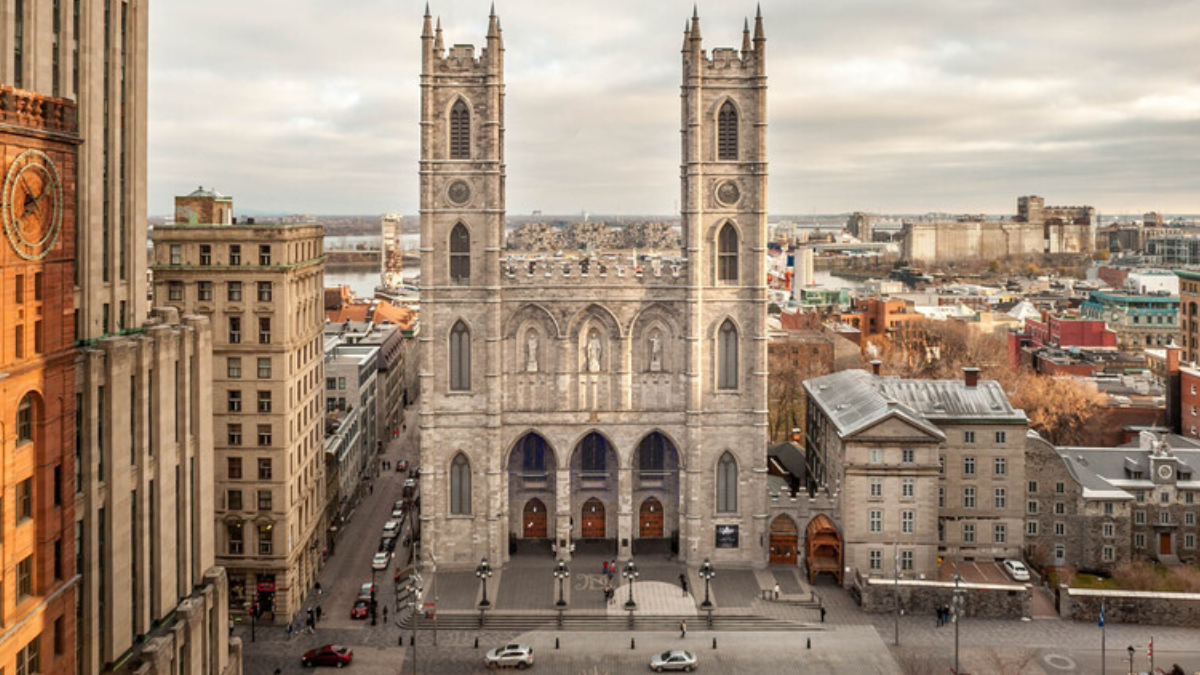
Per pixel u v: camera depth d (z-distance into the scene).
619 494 102.25
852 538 98.06
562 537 102.62
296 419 92.88
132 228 66.12
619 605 92.38
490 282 98.88
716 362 101.12
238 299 88.56
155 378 61.94
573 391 101.88
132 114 66.12
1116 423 146.12
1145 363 197.50
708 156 99.94
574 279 100.69
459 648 84.94
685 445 101.94
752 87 99.69
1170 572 101.44
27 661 46.22
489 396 99.88
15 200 45.03
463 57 98.06
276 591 89.50
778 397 175.38
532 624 89.25
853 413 103.81
